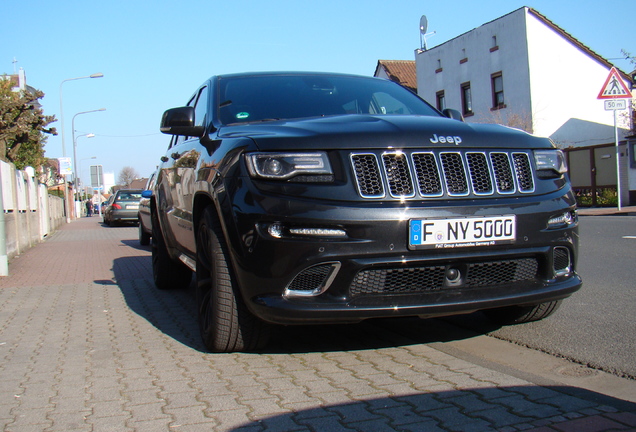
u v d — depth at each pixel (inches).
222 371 139.1
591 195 903.7
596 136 1104.8
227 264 142.3
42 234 688.4
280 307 127.2
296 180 129.7
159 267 259.8
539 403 111.4
